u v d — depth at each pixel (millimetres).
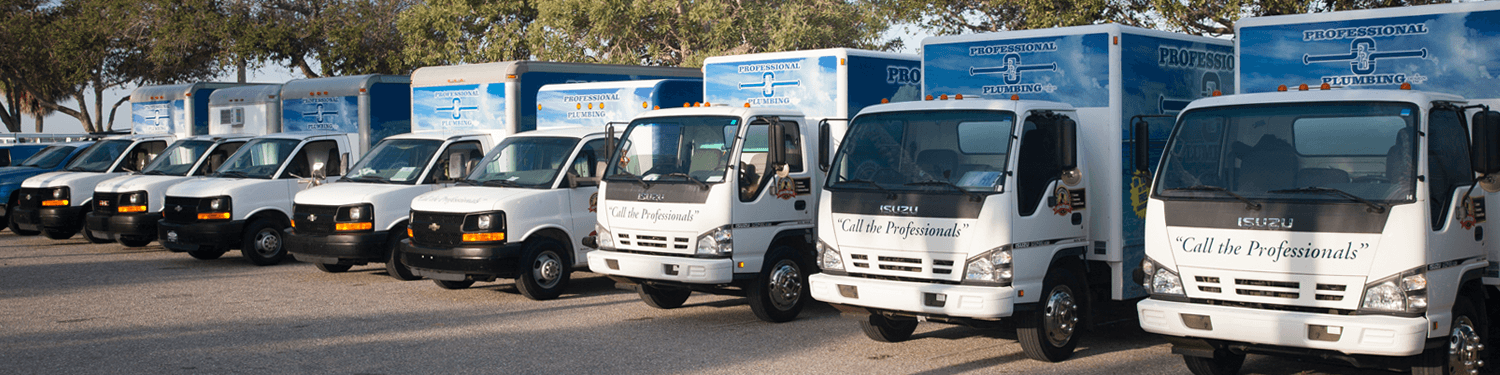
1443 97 7328
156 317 11227
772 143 9672
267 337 10086
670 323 10805
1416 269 6684
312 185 14992
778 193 10633
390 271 14023
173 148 18438
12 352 9422
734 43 28250
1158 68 9352
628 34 29469
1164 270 7488
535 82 15758
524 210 12070
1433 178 6926
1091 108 9039
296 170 16125
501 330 10422
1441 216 6934
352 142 16594
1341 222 6852
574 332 10305
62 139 30969
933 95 9969
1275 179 7203
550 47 29734
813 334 10156
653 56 29891
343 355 9250
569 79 16234
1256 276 7082
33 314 11453
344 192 13750
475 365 8844
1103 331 10188
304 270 15250
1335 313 6883
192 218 15516
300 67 37094
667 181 10562
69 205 18734
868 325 9586
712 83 12344
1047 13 22406
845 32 28328
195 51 37438
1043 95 9305
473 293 12945
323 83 18969
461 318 11117
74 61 39062
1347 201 6875
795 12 27266
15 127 48250
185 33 34531
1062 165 8383
